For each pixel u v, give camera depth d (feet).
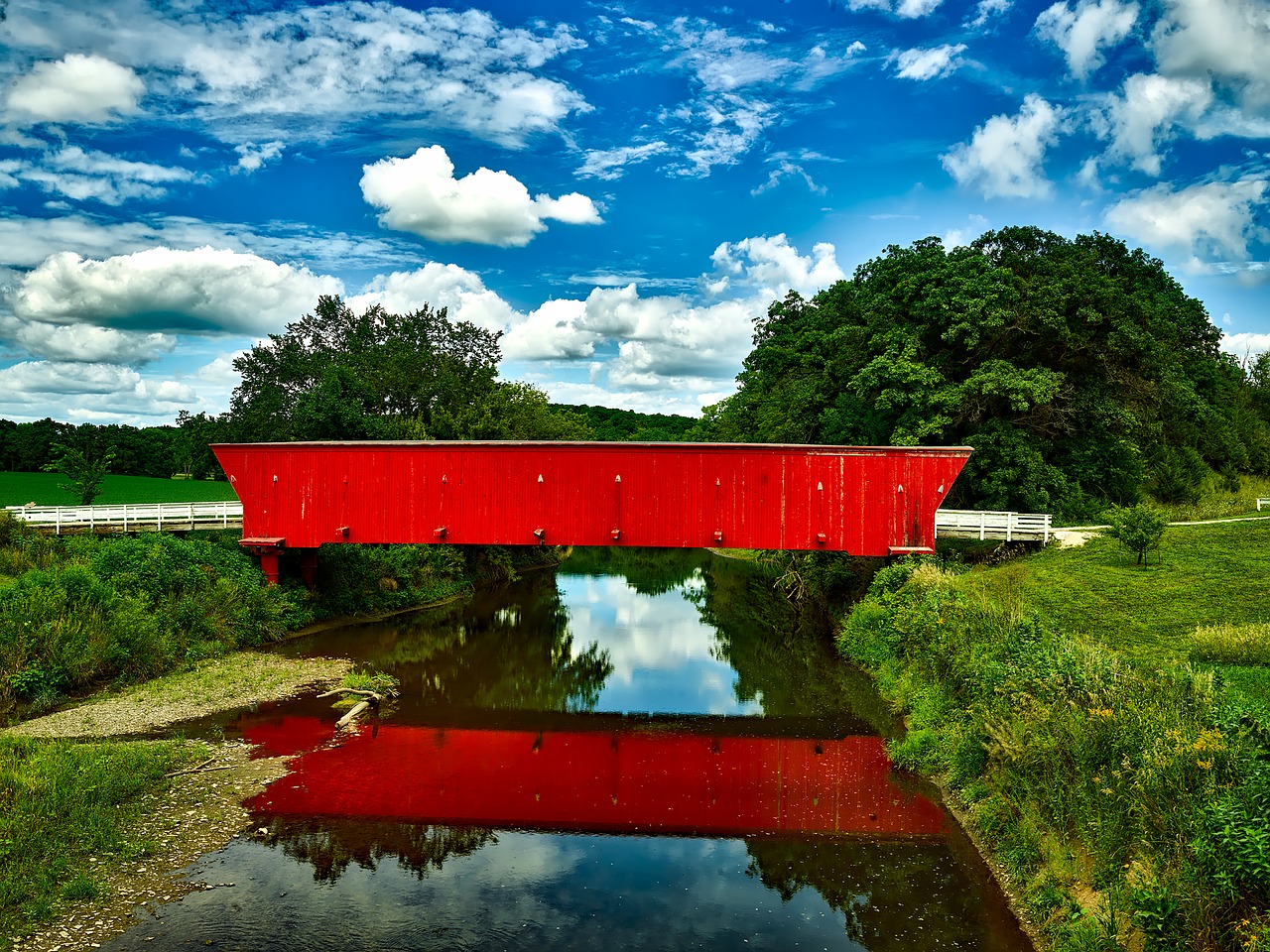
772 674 72.95
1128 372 99.30
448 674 73.05
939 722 51.29
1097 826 30.91
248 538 83.92
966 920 32.65
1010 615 54.90
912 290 96.27
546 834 41.09
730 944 31.30
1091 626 57.52
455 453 81.35
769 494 77.66
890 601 72.23
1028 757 37.29
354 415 119.44
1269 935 21.52
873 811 43.34
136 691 62.49
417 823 42.01
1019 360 98.32
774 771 49.78
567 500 79.77
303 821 41.78
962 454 75.87
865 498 76.89
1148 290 117.91
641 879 36.50
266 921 32.27
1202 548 76.07
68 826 37.73
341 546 99.55
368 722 59.16
